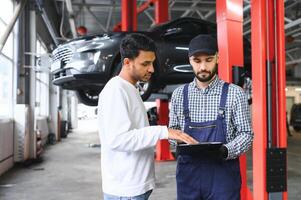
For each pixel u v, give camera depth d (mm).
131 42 1708
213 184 1919
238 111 1900
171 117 2113
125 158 1708
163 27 5570
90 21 12711
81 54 5078
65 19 12203
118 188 1699
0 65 6355
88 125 25297
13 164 6996
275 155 2715
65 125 14344
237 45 3574
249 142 1879
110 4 10078
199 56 1898
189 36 5719
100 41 5043
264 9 2777
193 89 2020
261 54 2770
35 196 4629
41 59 7594
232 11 3561
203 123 1943
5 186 5227
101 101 1717
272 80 2768
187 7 10289
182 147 1750
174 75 5512
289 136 14414
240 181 1971
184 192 1974
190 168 1948
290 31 12164
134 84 1803
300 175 5859
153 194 4672
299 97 23766
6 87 7062
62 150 9820
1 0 6352
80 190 4957
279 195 2717
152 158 1814
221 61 3625
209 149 1782
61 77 5414
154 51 1762
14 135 7027
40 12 7992
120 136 1615
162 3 7617
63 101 16609
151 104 10484
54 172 6363
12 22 5797
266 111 2760
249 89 5355
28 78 7590
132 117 1699
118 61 5055
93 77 5062
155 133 1658
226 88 1942
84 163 7422
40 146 8133
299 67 21641
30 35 7836
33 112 7531
